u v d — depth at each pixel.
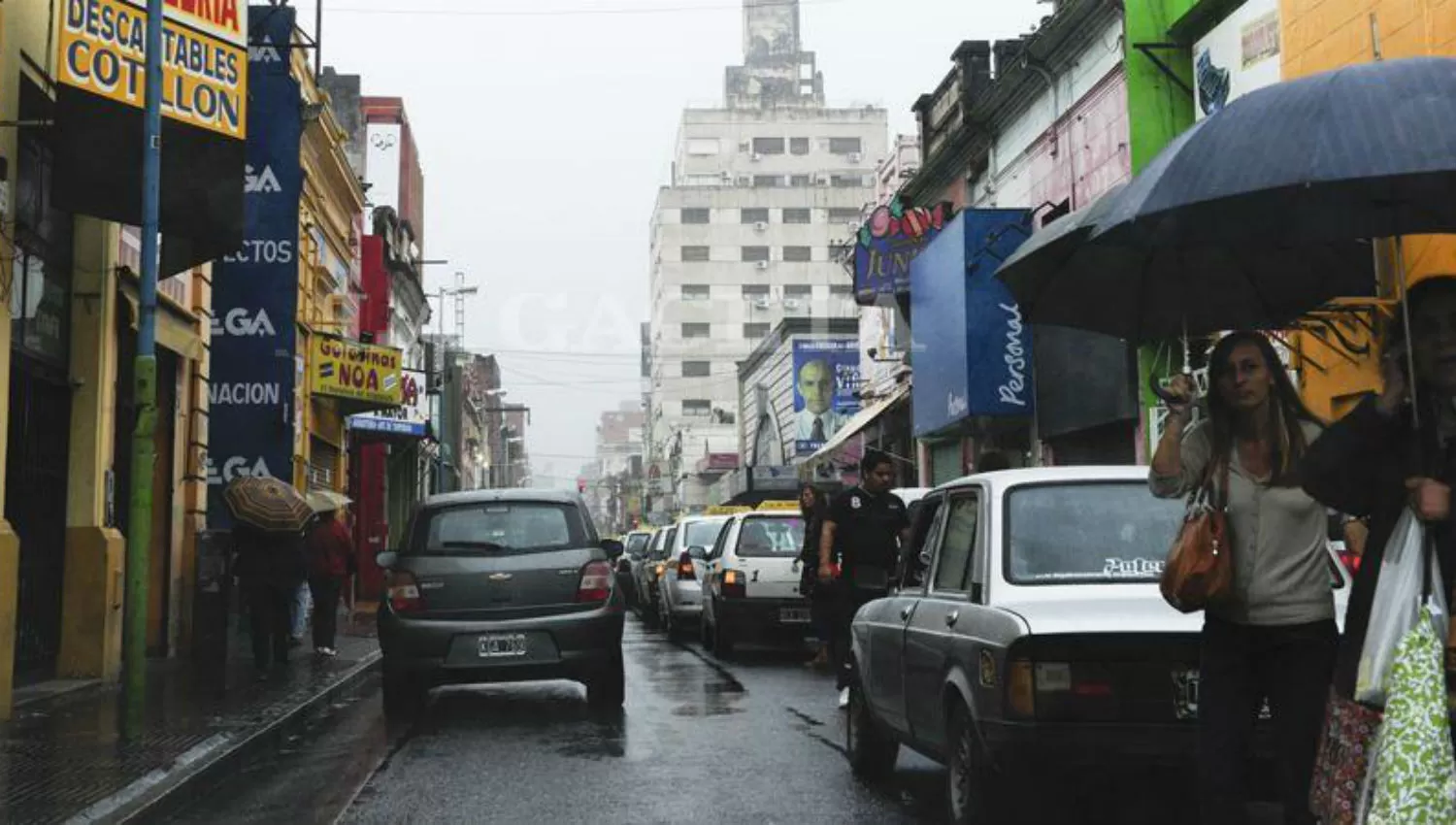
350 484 34.12
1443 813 3.38
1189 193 4.10
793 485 37.75
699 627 20.53
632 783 7.77
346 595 29.94
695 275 108.00
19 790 6.94
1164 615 5.43
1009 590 5.87
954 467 29.39
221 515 18.56
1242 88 17.16
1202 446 4.62
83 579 12.41
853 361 49.41
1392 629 3.59
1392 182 4.03
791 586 15.66
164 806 6.90
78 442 12.66
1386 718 3.49
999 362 23.75
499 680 10.79
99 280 12.84
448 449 57.34
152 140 8.83
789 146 111.38
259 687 12.13
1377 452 3.79
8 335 10.36
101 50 10.74
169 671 13.70
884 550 10.23
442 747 9.32
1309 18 14.92
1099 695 5.27
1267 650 4.53
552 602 10.79
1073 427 21.94
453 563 10.80
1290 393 4.55
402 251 41.59
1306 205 4.21
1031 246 5.42
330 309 28.81
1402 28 13.21
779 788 7.55
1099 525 6.15
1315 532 4.51
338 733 10.20
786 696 12.08
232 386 18.72
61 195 10.61
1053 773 5.28
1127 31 19.11
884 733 7.53
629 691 12.69
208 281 16.92
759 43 114.31
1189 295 5.45
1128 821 6.25
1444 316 3.74
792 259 108.44
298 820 6.92
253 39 19.05
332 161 27.16
